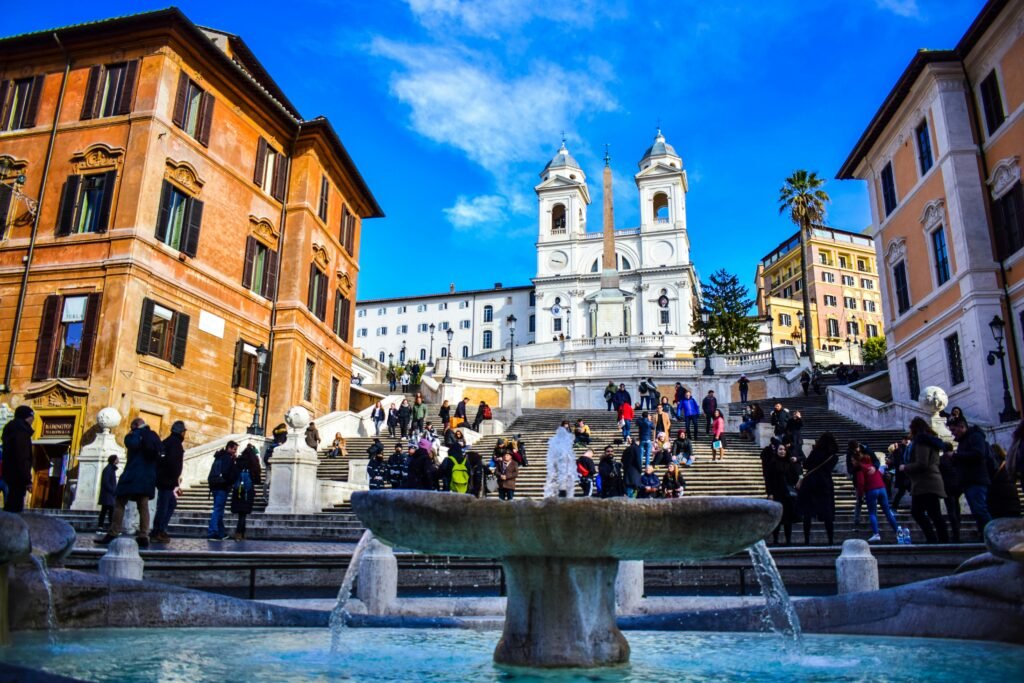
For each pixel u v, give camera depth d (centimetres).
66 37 2553
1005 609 539
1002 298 2373
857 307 9500
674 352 6575
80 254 2359
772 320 8775
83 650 511
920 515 1100
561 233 9594
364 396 3919
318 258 3206
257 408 2420
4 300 2380
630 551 464
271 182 3041
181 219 2545
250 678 434
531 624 495
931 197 2680
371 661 504
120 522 1173
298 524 1611
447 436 1772
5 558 434
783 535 1362
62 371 2275
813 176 4691
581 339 6919
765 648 554
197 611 649
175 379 2439
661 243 9156
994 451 1265
